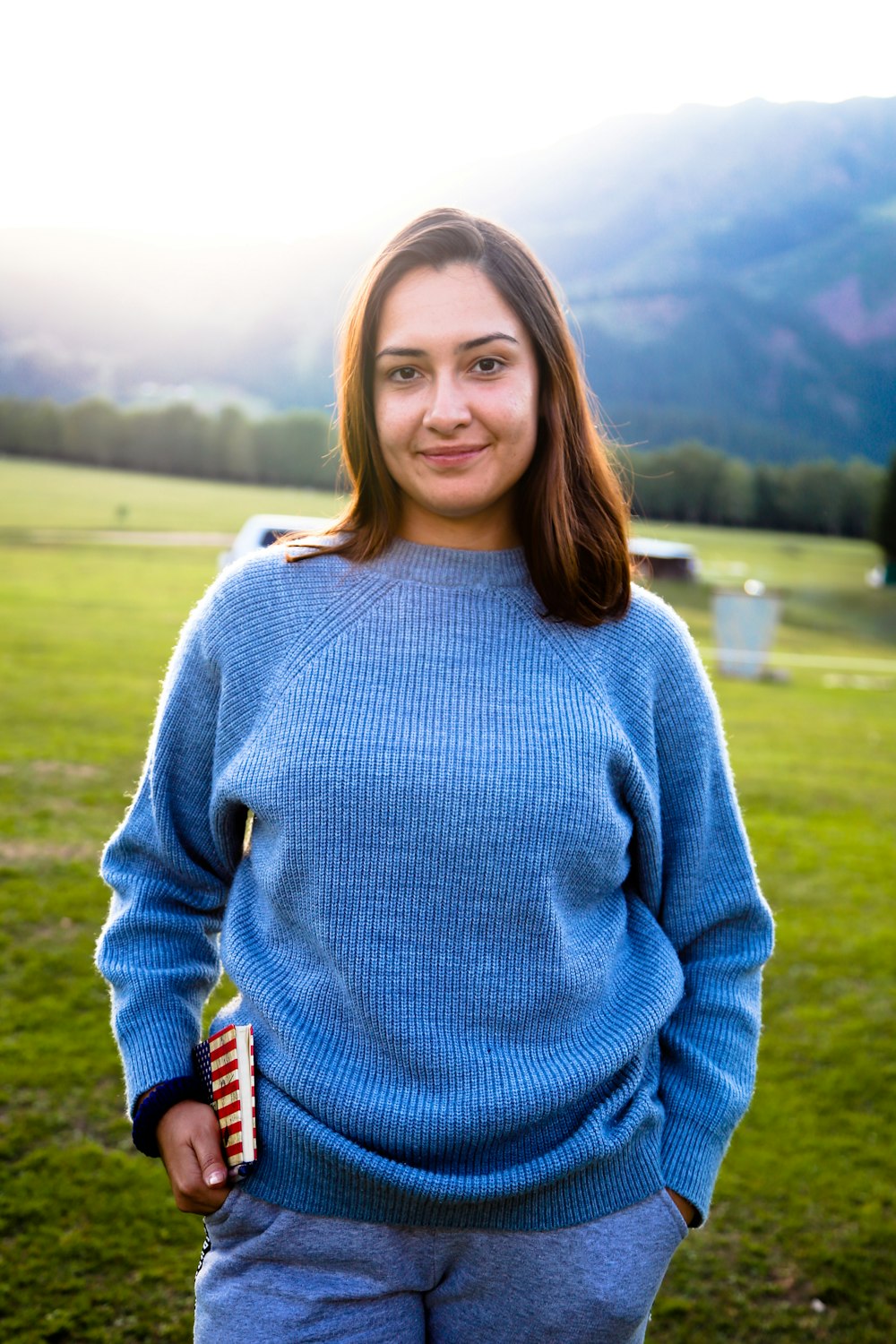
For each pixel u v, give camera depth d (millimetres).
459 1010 1167
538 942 1176
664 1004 1273
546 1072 1173
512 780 1165
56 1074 3174
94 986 3760
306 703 1216
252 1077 1211
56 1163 2766
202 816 1365
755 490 56750
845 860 5961
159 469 60344
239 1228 1225
